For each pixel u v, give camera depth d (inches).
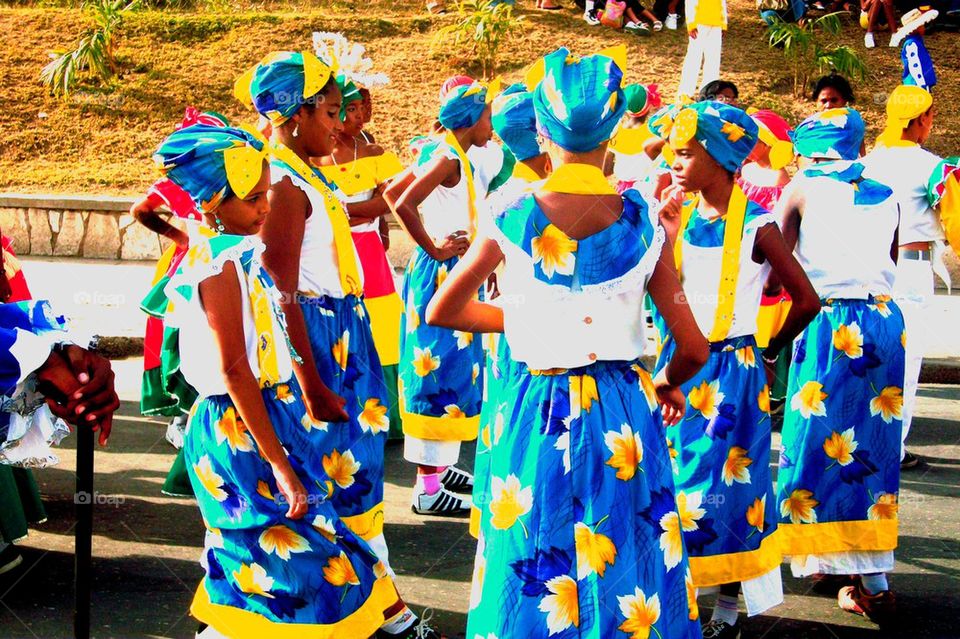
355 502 163.5
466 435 218.7
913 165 237.8
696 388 155.7
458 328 127.3
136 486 230.4
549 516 121.6
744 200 154.6
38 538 201.3
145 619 170.7
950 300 384.2
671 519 126.2
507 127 176.6
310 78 154.9
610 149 258.5
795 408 179.8
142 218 225.8
